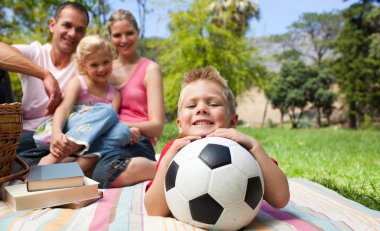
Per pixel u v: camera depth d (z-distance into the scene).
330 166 4.45
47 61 3.24
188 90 1.93
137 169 2.63
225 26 16.36
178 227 1.60
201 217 1.58
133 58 3.40
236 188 1.55
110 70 3.10
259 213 1.96
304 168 4.18
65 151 2.62
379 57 27.53
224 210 1.56
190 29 14.37
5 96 2.97
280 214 1.95
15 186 2.13
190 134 1.87
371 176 3.73
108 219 1.78
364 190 3.05
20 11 8.87
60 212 1.89
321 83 29.16
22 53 3.15
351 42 28.38
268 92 28.86
